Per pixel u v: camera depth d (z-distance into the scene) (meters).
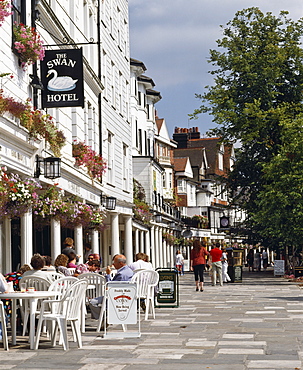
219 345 10.77
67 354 10.27
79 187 24.39
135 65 52.56
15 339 11.47
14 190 14.33
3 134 15.10
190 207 85.44
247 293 24.19
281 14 45.28
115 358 9.76
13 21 16.95
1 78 15.39
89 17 30.11
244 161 44.69
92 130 28.62
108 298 12.25
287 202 34.03
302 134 34.66
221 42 45.03
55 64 18.80
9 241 17.73
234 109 43.31
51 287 11.59
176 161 84.69
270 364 8.95
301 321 14.06
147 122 59.62
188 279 41.41
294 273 36.34
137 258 17.97
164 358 9.65
